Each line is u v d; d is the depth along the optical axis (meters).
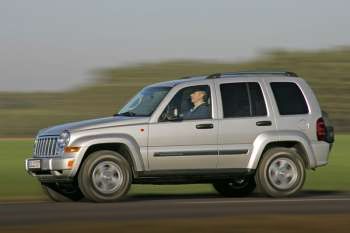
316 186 35.81
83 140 24.75
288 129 26.89
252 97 26.70
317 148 27.22
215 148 26.05
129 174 25.08
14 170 46.81
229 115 26.33
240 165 26.41
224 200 25.56
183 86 26.11
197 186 36.22
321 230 16.91
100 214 21.02
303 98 27.34
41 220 19.55
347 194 28.91
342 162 56.28
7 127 148.00
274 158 26.55
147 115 25.66
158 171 25.55
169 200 25.84
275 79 27.22
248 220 18.38
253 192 30.45
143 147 25.33
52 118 180.38
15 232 16.33
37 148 25.95
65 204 24.22
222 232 16.55
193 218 19.45
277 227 17.27
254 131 26.47
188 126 25.78
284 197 26.61
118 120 25.36
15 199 27.53
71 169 24.66
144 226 17.28
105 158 24.80
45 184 26.44
